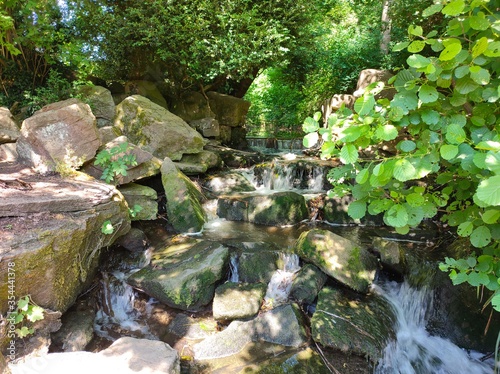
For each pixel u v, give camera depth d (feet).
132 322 10.18
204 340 9.26
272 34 20.24
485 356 9.66
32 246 7.23
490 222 5.01
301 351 8.94
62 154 11.38
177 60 22.20
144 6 20.57
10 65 17.70
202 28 19.88
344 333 9.11
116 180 12.84
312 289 10.61
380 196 6.19
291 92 39.86
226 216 15.93
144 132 16.61
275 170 19.48
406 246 13.23
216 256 11.05
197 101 27.32
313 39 26.78
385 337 9.40
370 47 28.30
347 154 5.20
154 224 14.05
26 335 7.40
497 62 5.17
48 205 8.46
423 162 5.07
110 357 7.37
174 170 14.53
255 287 10.85
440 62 4.98
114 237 10.61
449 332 10.30
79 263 8.98
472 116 5.63
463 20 5.12
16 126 13.37
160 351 7.79
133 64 23.93
